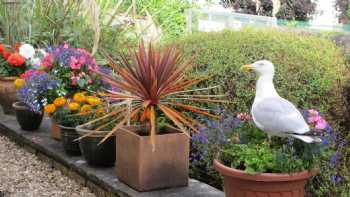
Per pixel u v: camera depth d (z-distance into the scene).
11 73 6.07
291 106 3.27
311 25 11.21
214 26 9.04
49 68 4.93
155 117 4.05
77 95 4.60
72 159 4.63
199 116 4.55
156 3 8.81
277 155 3.27
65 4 6.70
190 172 4.51
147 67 3.89
